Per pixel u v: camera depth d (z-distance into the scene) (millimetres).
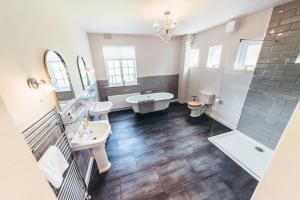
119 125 3490
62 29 1819
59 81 1584
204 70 3801
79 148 1608
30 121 1024
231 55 2855
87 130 2004
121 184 1848
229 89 3016
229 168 2064
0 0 869
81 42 2773
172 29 2436
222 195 1677
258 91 2430
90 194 1729
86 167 2014
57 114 1390
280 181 510
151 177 1941
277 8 2006
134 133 3104
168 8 2031
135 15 2285
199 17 2482
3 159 482
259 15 2248
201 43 3787
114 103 4203
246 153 2348
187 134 3000
